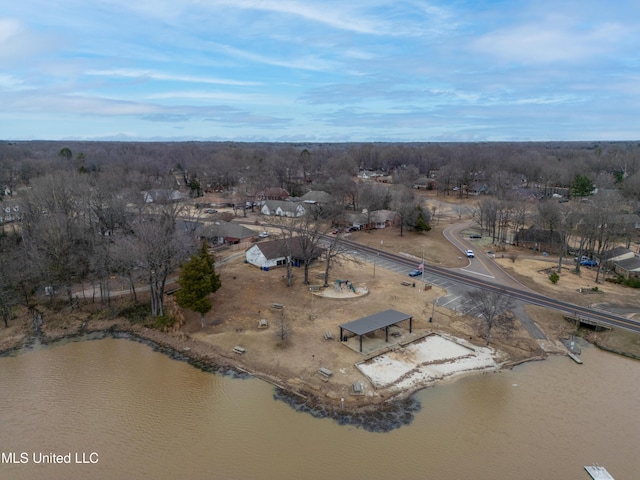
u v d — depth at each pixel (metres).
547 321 64.31
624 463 37.44
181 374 50.31
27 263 68.00
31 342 58.22
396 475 35.59
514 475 35.88
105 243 74.75
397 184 184.25
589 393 47.31
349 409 43.81
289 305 67.44
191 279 58.75
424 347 55.97
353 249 101.25
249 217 133.12
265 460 37.09
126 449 38.41
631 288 79.50
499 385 48.56
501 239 114.88
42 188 86.62
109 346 57.25
